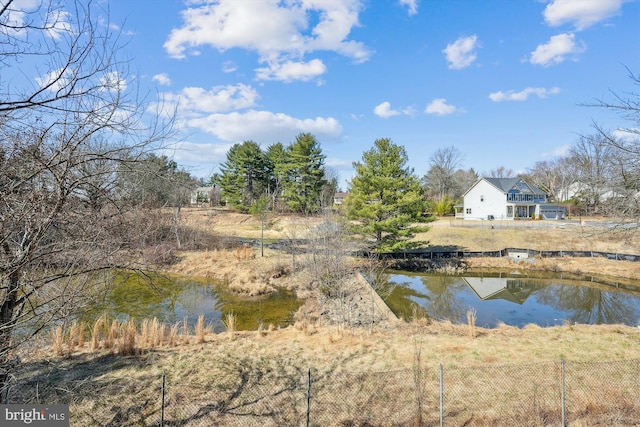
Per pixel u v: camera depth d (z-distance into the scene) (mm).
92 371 9547
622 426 7047
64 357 10367
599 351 10859
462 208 60188
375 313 16266
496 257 30266
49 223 4078
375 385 8961
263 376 9500
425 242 28391
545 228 37719
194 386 8930
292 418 7723
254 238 35938
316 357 10719
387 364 10133
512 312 18297
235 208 49844
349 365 10125
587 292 21969
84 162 4074
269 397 8508
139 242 6266
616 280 24422
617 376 9117
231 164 49844
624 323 16578
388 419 7625
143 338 11180
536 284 24031
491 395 8383
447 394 8484
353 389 8812
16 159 3723
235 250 29312
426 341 11945
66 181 4082
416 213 27234
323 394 8633
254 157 50094
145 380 9164
